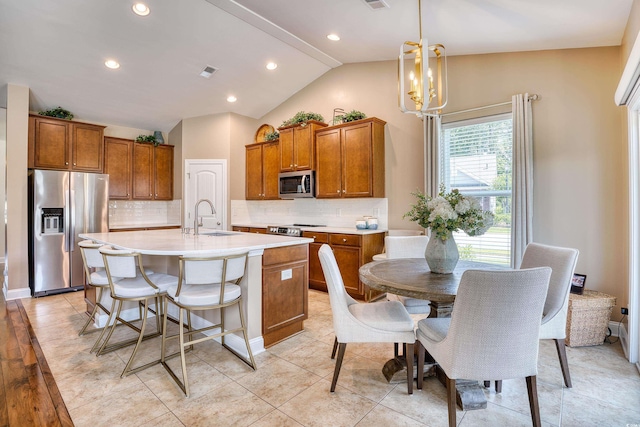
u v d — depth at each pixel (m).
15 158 4.10
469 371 1.55
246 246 2.54
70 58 3.88
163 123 5.93
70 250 4.44
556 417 1.82
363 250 4.04
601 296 2.77
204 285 2.49
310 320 3.40
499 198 3.59
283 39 4.01
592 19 2.54
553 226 3.18
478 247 3.75
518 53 3.41
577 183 3.07
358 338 2.03
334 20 3.39
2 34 3.38
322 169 4.72
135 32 3.63
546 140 3.22
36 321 3.33
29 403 1.95
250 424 1.78
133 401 1.98
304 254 3.08
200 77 4.68
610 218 2.92
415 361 2.26
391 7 2.87
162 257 3.25
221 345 2.79
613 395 2.03
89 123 4.87
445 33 3.19
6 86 4.13
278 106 5.74
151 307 3.36
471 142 3.79
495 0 2.48
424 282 1.94
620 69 2.88
